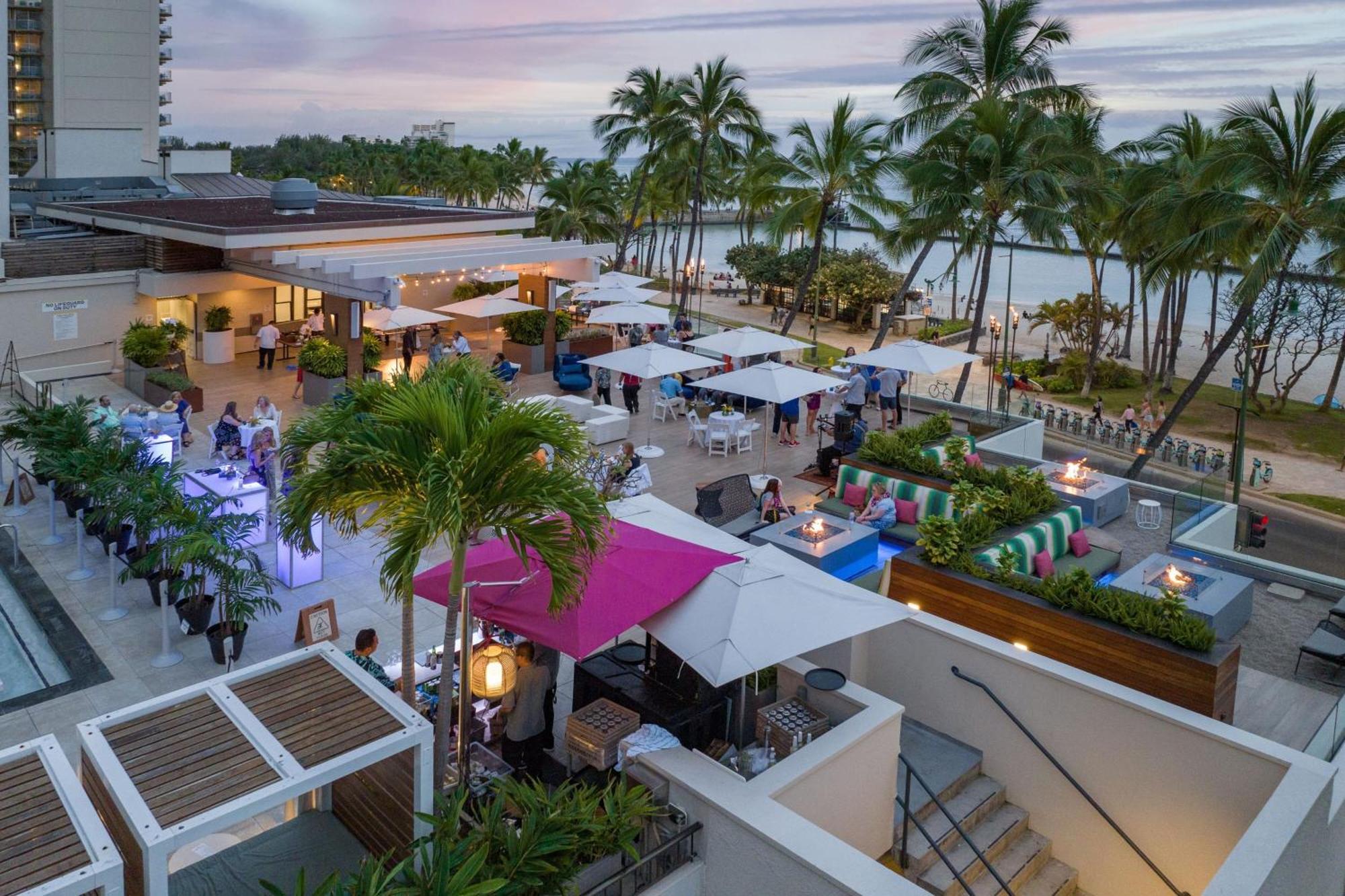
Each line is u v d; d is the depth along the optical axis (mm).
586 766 8773
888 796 8969
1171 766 8828
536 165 106500
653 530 9922
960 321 66500
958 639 10070
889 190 36500
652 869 7320
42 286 25688
